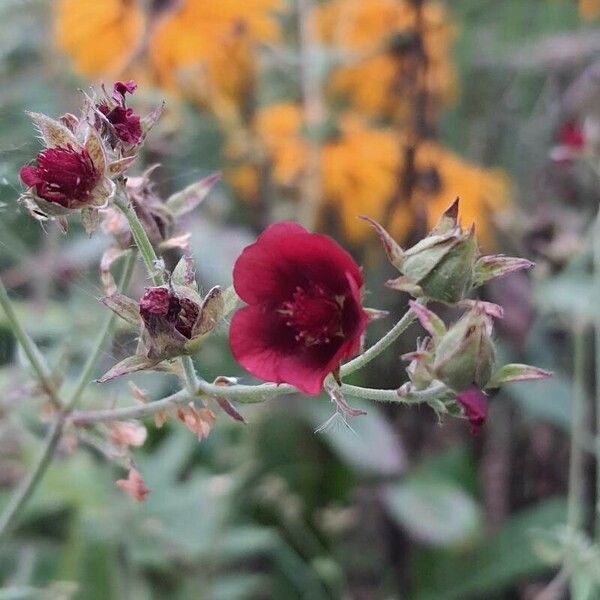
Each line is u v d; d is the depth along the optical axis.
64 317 0.42
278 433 0.48
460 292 0.28
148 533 0.42
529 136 0.58
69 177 0.28
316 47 0.52
